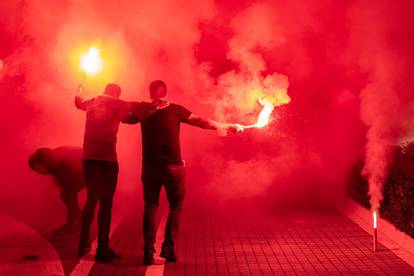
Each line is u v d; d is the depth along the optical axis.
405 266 6.13
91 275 5.86
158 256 6.56
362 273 5.90
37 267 6.08
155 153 6.25
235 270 6.04
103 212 6.38
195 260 6.41
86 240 6.58
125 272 5.96
